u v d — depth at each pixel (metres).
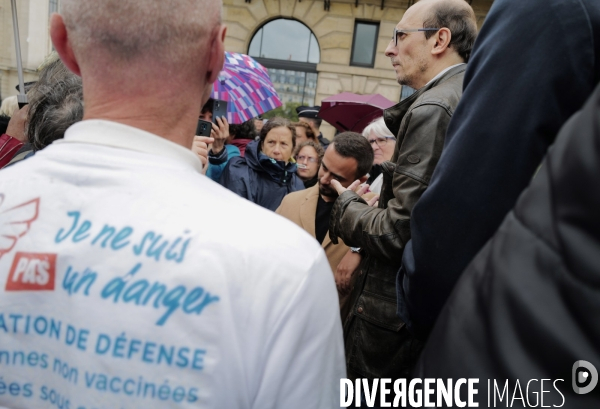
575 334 0.41
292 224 0.70
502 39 0.90
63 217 0.68
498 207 0.87
